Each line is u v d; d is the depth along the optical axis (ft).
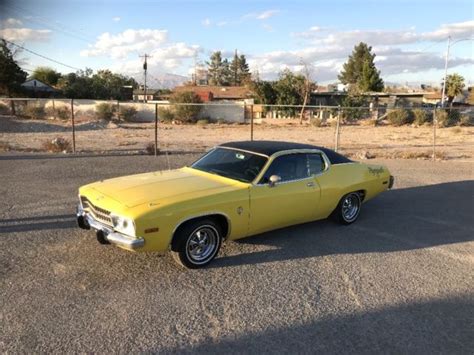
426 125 139.85
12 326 12.19
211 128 127.44
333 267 17.37
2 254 17.35
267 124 150.20
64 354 11.04
